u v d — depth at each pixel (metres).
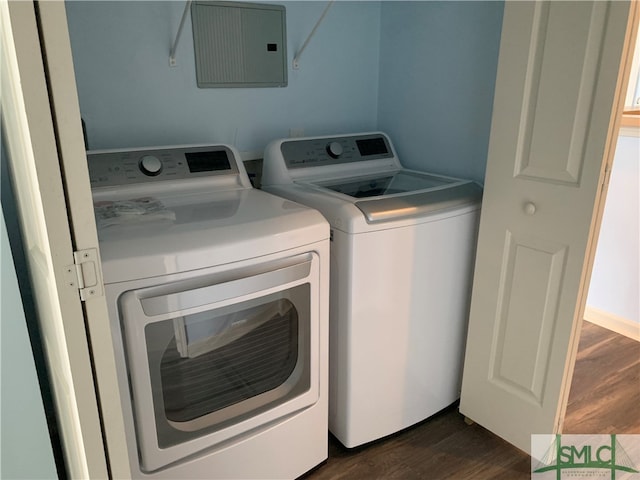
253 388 1.46
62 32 0.67
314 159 1.97
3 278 0.92
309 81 2.12
